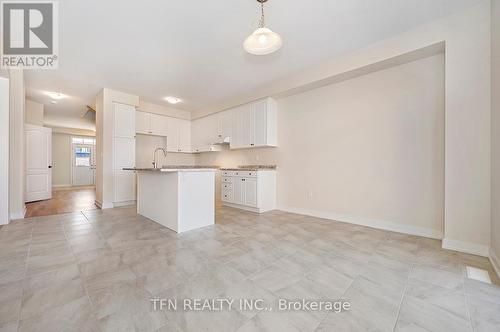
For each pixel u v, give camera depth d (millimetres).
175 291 1553
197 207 3125
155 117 5746
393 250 2314
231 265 1960
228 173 4836
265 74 3828
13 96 3502
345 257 2139
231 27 2518
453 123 2314
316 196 3900
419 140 2824
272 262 2025
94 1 2102
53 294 1504
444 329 1200
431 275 1786
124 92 4746
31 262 1996
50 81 4117
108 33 2623
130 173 4855
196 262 2018
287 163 4379
